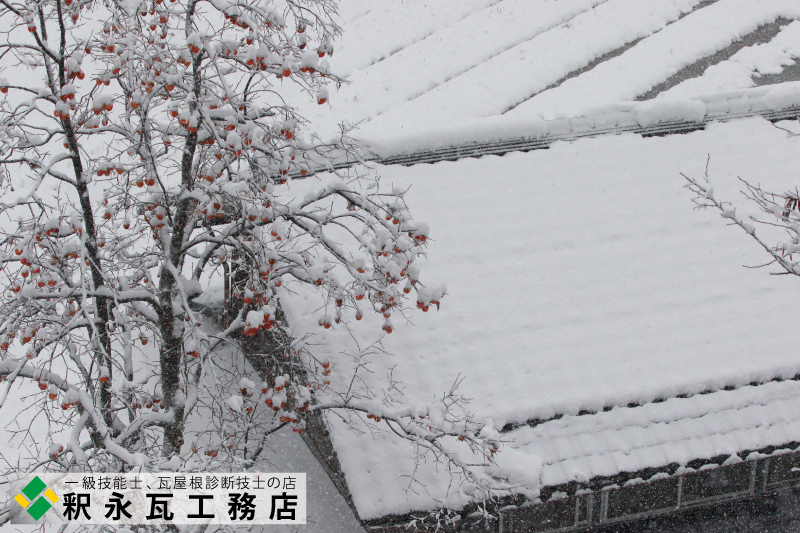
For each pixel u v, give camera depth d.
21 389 13.12
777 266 11.25
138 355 13.23
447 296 10.33
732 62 28.16
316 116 24.25
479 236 11.19
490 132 12.57
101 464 7.96
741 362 10.01
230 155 7.54
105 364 8.14
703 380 9.77
